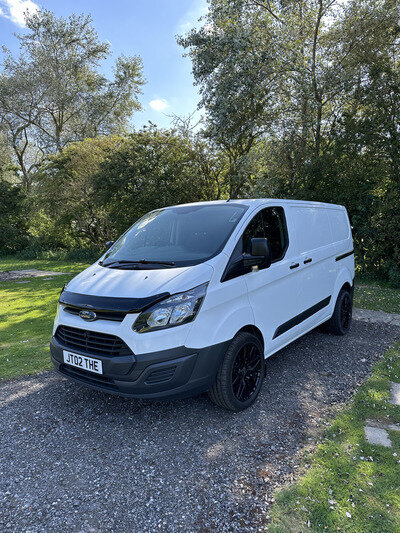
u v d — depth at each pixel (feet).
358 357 15.03
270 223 12.76
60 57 98.94
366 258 34.81
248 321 10.78
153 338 9.04
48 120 106.63
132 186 54.08
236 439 9.60
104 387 9.75
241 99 38.45
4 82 95.30
